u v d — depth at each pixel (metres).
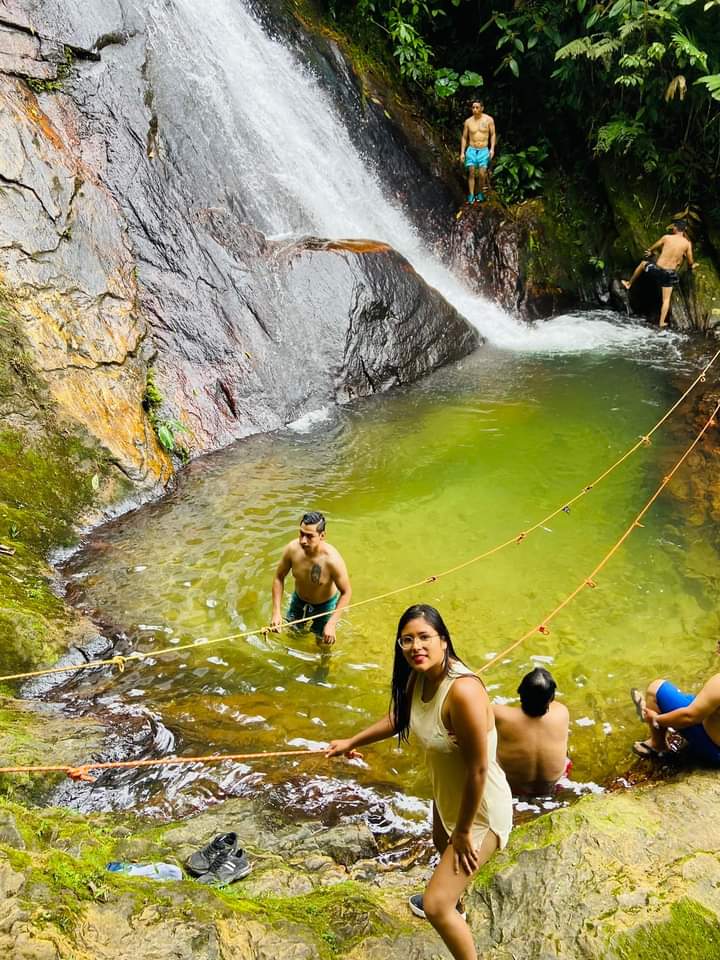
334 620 5.98
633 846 4.05
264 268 10.39
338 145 13.26
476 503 8.13
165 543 7.40
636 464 8.84
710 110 13.66
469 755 2.87
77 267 8.83
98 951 3.11
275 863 4.14
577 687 5.82
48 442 7.76
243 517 7.81
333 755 3.34
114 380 8.55
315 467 8.81
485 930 3.70
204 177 10.70
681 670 5.95
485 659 6.08
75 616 6.38
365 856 4.46
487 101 15.66
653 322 13.61
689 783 4.63
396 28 14.76
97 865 3.63
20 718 5.30
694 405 10.23
